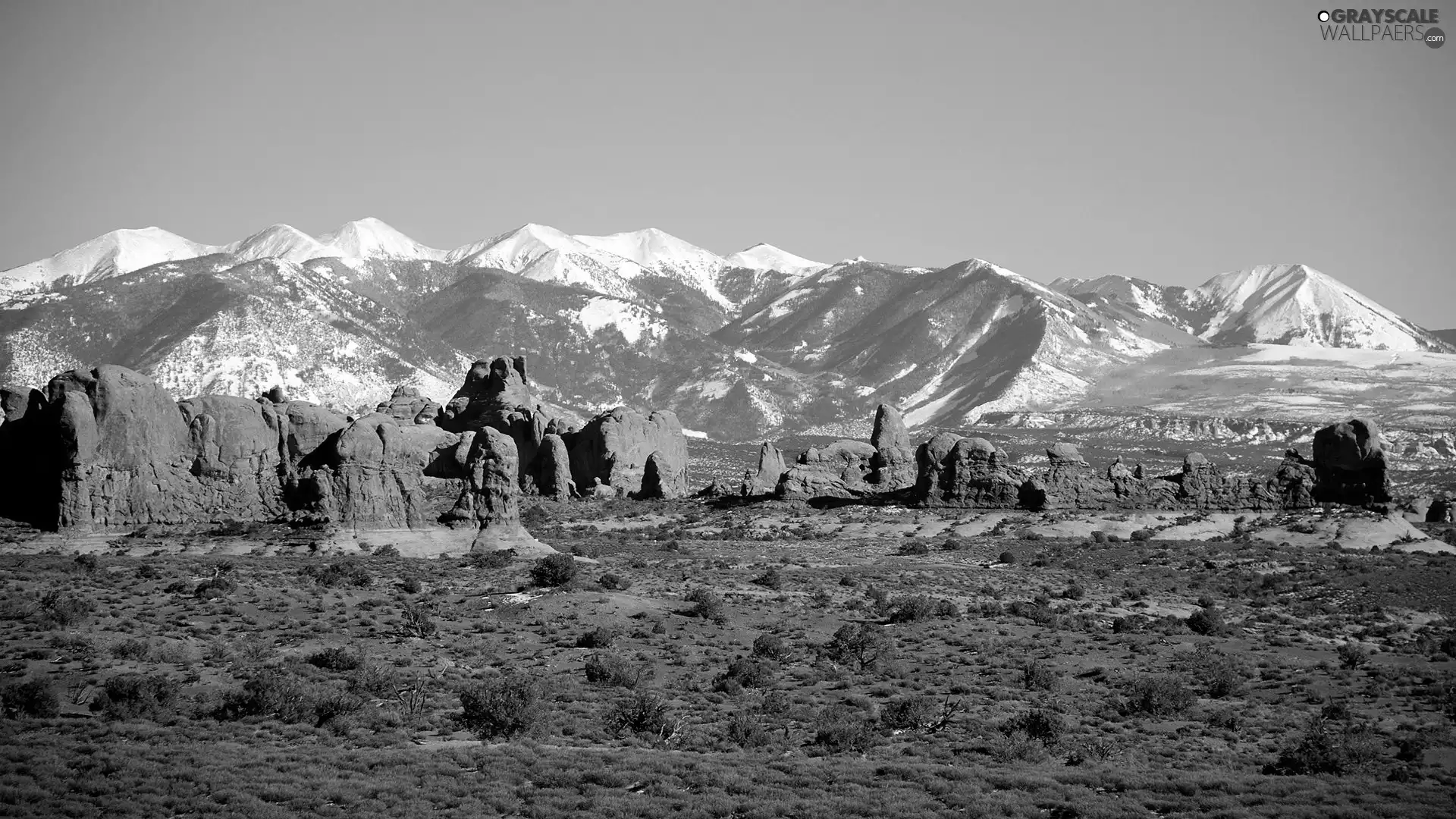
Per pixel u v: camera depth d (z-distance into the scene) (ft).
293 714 172.45
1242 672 229.04
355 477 316.60
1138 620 271.90
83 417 304.30
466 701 172.76
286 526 314.76
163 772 144.77
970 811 138.21
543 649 224.12
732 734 170.81
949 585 309.63
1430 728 188.75
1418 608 296.92
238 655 206.28
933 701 191.01
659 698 191.93
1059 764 163.84
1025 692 208.13
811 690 205.16
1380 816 136.36
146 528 307.58
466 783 145.07
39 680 172.76
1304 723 193.06
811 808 138.72
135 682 174.60
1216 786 148.87
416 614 231.50
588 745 166.81
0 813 131.13
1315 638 268.00
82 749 152.46
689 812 136.26
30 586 245.04
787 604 278.67
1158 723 191.62
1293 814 137.08
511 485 326.44
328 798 139.13
